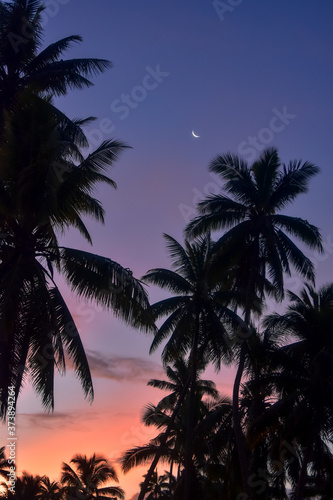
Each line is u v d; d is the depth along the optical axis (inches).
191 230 1299.2
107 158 788.6
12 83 963.3
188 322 1332.4
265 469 1320.1
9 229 765.9
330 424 1087.6
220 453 1321.4
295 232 1254.9
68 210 735.7
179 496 1466.5
